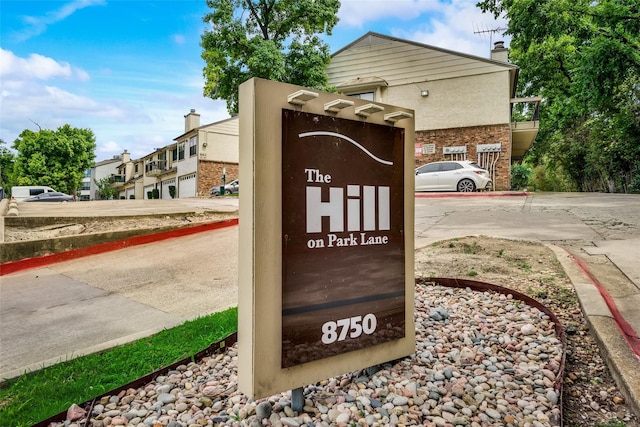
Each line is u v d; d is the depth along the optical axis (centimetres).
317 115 211
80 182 4531
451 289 396
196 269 606
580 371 240
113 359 292
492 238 585
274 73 1738
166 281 546
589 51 1395
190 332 335
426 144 1834
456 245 549
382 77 1919
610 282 369
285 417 204
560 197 1333
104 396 238
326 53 1895
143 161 4181
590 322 282
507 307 341
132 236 812
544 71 2106
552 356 256
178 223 924
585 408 206
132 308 435
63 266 675
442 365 254
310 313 209
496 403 211
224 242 800
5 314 434
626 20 1336
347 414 203
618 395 214
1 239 713
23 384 265
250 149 191
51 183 4222
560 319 309
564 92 2103
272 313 197
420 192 1582
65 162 4347
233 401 229
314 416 206
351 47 1988
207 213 1039
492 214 938
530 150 2664
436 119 1820
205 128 2792
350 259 224
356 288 227
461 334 297
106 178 5309
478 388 224
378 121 238
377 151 238
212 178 2816
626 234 607
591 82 1400
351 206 225
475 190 1539
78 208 1165
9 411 227
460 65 1777
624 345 245
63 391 250
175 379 261
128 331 365
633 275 387
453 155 1792
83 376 269
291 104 202
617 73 1365
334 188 218
